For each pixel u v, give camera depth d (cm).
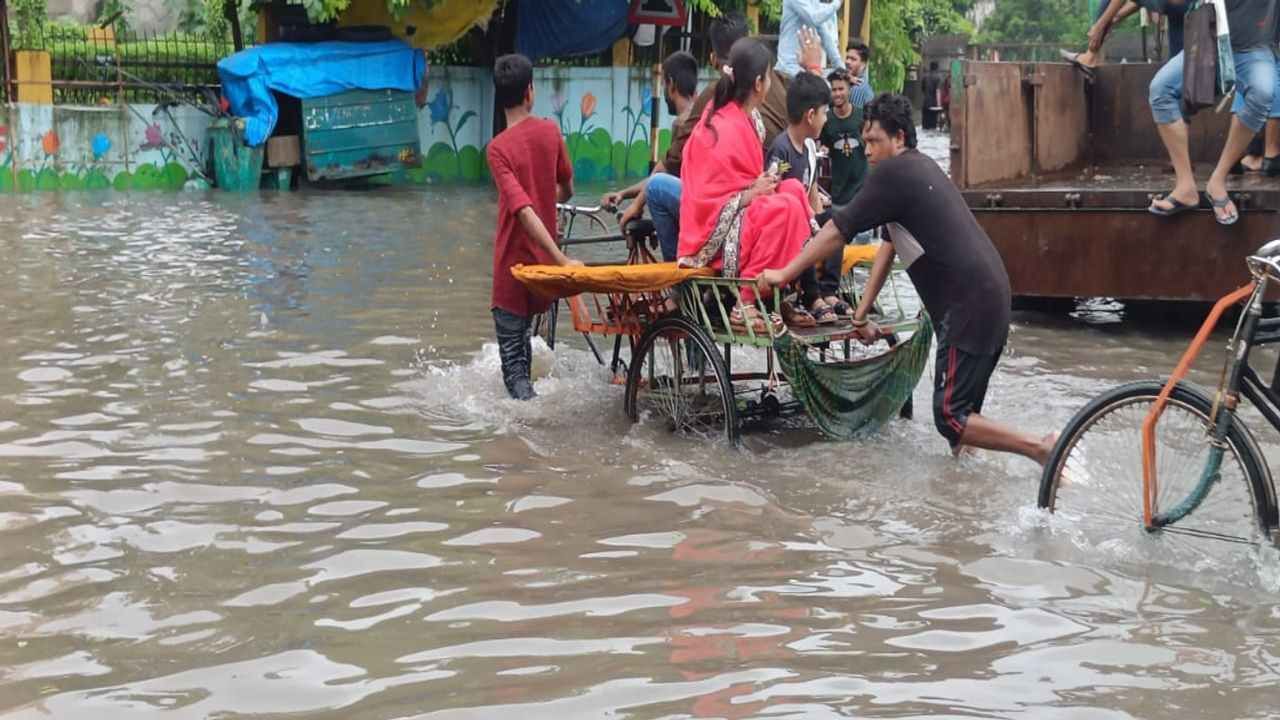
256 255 1209
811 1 1003
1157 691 384
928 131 4028
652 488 573
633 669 396
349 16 1952
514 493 565
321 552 495
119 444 624
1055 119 1065
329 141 1830
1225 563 482
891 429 676
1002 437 574
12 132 1741
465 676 392
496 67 701
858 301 741
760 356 827
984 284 571
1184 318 973
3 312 924
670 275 634
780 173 646
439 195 1811
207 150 1853
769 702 375
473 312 948
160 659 404
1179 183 870
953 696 379
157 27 2395
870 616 438
